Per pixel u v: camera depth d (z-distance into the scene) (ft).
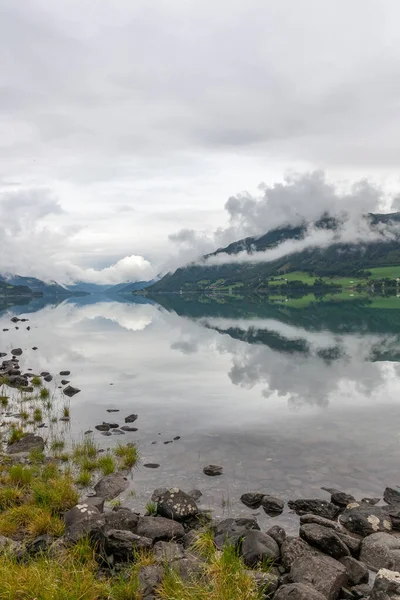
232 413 75.41
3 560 28.35
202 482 48.34
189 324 266.77
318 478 48.65
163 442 61.87
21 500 42.93
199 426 68.85
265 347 155.74
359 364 117.60
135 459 55.31
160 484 48.08
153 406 82.02
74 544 32.45
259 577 28.14
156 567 29.58
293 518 40.16
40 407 83.41
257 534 34.37
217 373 111.75
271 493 45.44
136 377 110.63
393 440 59.93
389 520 38.24
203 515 39.91
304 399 83.10
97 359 141.69
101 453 58.29
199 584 26.45
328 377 101.96
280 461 53.72
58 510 40.98
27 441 62.28
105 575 29.89
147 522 37.52
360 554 33.71
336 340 169.07
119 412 78.74
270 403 81.00
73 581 26.55
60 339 200.23
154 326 257.96
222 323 265.75
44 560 28.73
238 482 48.16
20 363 136.36
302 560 30.99
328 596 27.73
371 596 26.45
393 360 122.72
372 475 49.14
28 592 24.62
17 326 272.31
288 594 25.91
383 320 255.91
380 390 88.53
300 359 128.47
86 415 77.41
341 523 38.70
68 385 102.27
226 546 30.04
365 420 69.31
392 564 31.99
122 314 391.45
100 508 41.01
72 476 50.65
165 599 25.88
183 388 96.17
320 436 62.34
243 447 58.95
